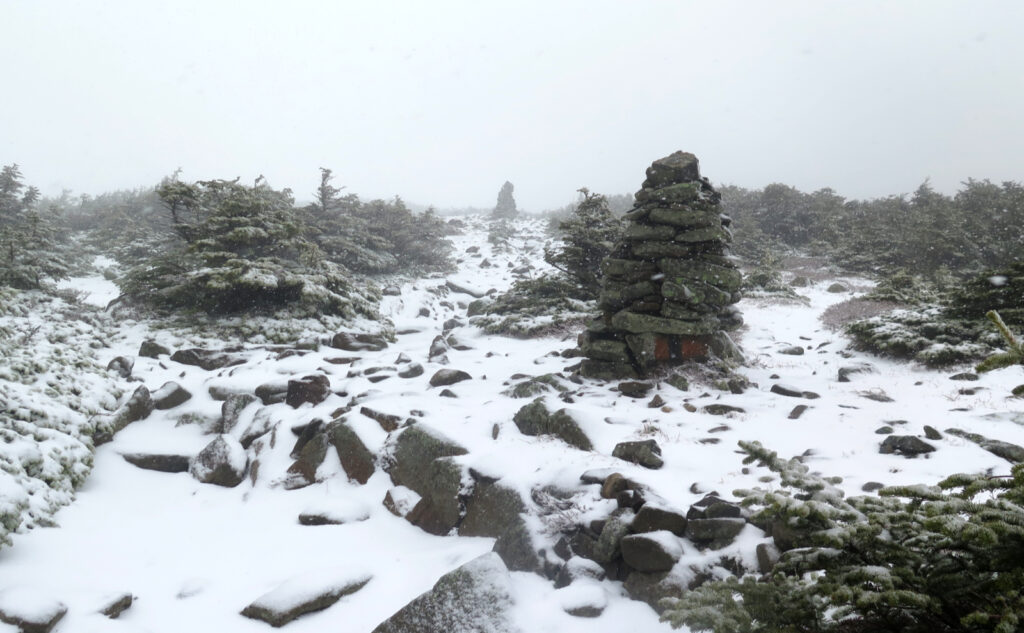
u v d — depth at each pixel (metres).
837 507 3.20
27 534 6.14
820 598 2.94
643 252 10.96
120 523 6.99
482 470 6.59
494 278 32.44
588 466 6.35
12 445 6.88
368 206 32.97
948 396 8.75
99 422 8.81
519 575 4.96
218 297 15.93
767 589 2.96
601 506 5.45
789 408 8.51
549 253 18.73
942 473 5.51
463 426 8.05
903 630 2.75
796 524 3.21
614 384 10.52
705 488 5.47
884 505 3.18
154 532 6.86
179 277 16.45
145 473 8.46
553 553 5.11
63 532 6.43
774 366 12.71
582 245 18.39
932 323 12.14
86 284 25.36
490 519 6.09
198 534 6.87
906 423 7.29
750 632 2.74
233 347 14.59
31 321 15.10
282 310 16.89
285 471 8.39
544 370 12.15
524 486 6.10
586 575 4.75
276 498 7.78
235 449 8.62
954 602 2.64
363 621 4.95
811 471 5.81
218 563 6.14
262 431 9.34
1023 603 2.34
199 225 16.84
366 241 28.50
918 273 26.86
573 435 7.33
